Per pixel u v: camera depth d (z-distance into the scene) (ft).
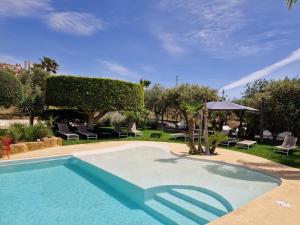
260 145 53.31
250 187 25.18
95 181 29.86
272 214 17.07
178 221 19.40
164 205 22.50
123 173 29.40
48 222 18.89
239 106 52.75
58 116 61.11
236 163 34.76
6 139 35.06
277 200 19.93
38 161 35.29
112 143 51.52
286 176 28.27
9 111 100.63
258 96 65.46
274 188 23.38
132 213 21.21
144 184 25.09
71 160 38.83
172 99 87.66
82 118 65.67
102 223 19.10
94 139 55.16
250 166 33.12
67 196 24.54
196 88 83.92
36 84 132.26
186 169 32.27
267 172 30.04
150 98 97.25
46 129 45.39
